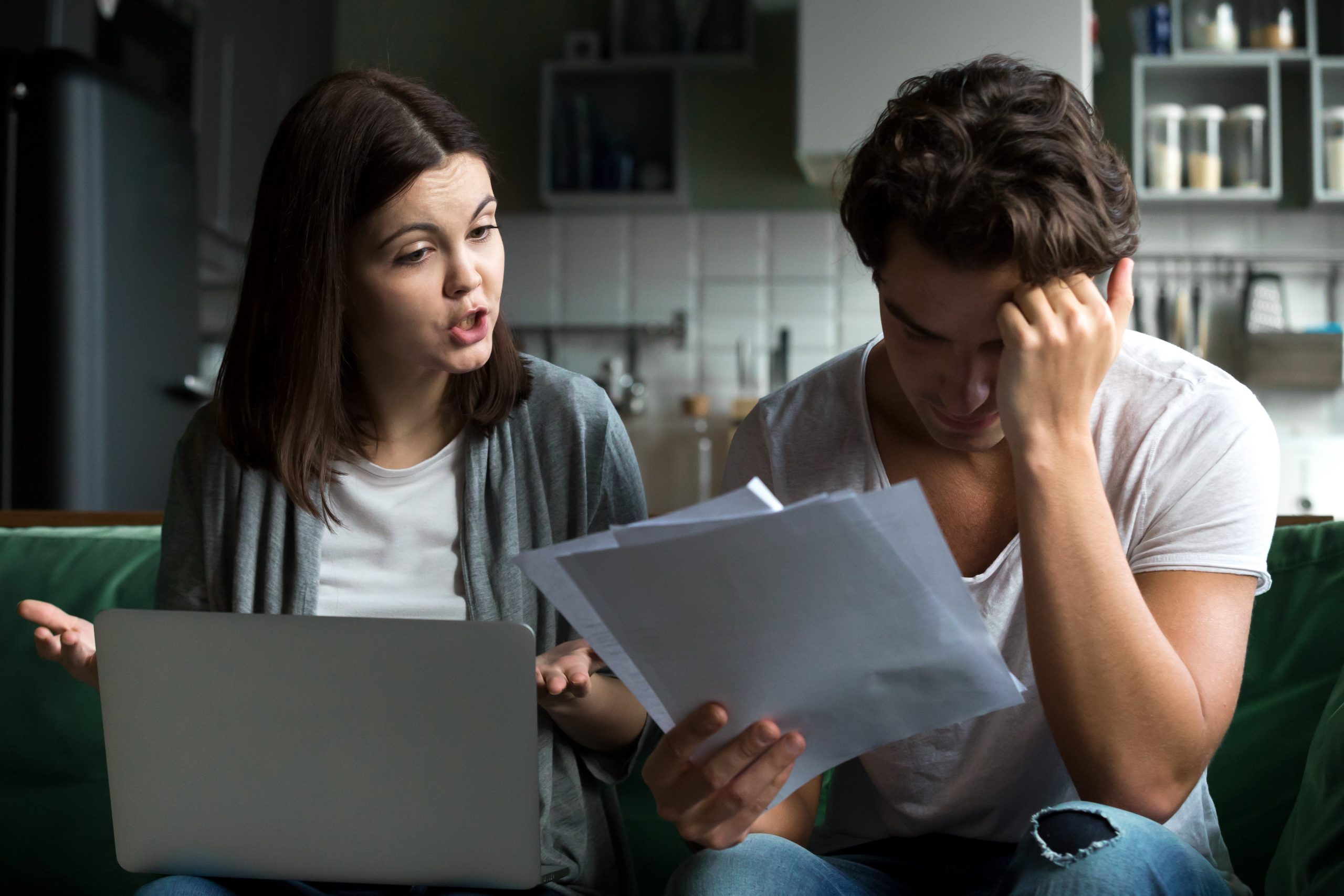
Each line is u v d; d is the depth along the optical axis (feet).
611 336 15.60
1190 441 3.42
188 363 11.62
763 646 2.72
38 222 9.62
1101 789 2.98
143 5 12.13
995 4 12.67
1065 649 2.98
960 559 3.67
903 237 2.97
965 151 2.90
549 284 15.62
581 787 4.02
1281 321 14.01
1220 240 14.43
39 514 5.62
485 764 3.14
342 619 3.14
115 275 10.15
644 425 15.51
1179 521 3.35
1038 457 3.05
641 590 2.65
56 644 3.56
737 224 15.38
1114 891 2.47
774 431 3.92
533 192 15.60
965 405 3.17
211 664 3.22
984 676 2.75
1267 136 13.74
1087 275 3.08
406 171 3.60
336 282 3.75
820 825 4.40
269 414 3.96
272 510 4.06
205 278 13.57
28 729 4.85
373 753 3.19
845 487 3.78
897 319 3.13
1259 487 3.35
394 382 4.00
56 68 9.70
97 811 4.79
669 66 14.79
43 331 9.61
